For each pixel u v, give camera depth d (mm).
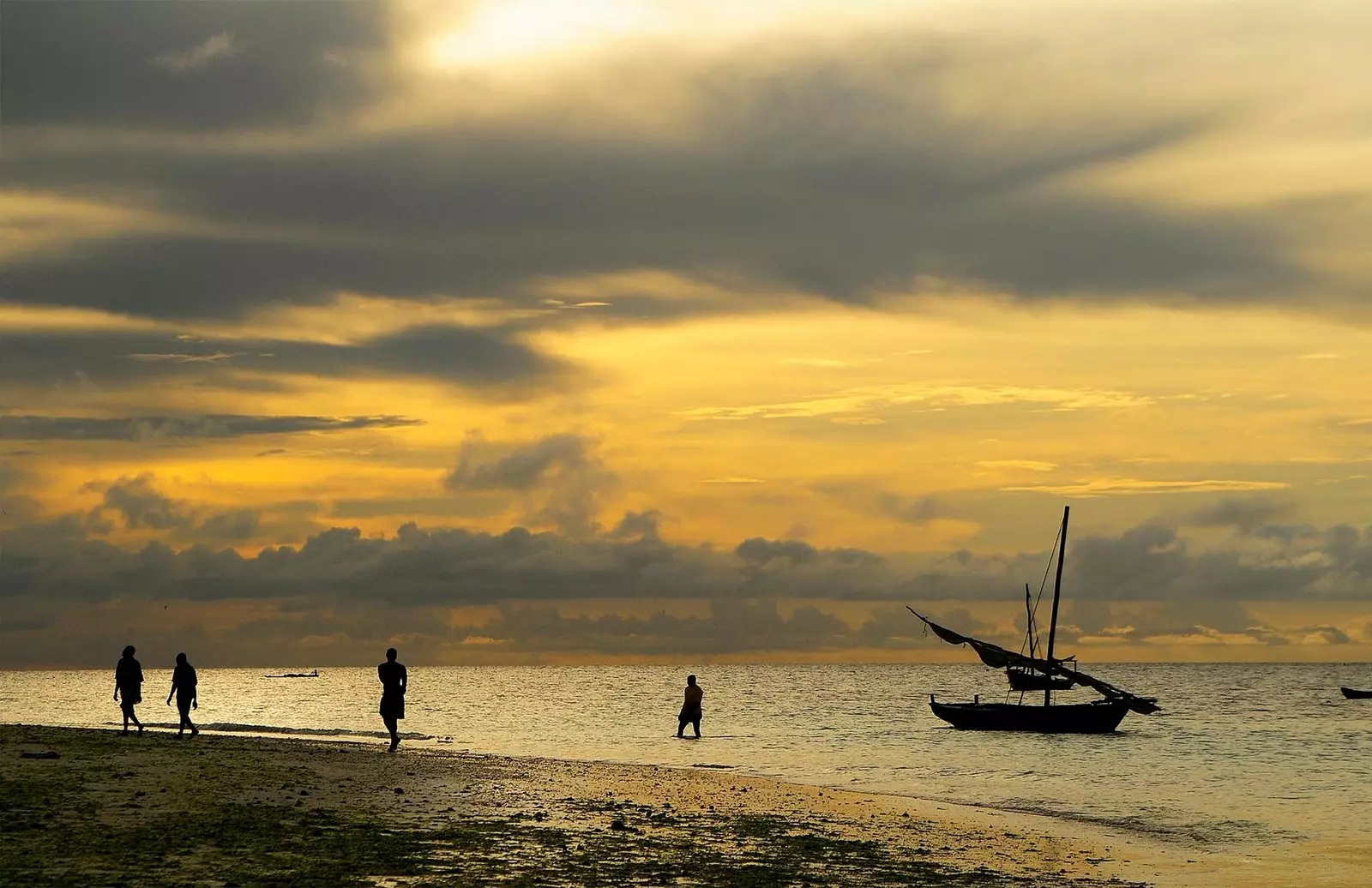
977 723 73438
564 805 26719
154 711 98938
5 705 115438
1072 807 33781
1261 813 32625
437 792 27734
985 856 22969
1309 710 115750
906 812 30312
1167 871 22422
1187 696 160750
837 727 79000
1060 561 78812
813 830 25250
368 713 96438
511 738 63656
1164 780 42969
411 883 16750
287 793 25250
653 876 18344
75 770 26484
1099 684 75438
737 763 48500
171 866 16953
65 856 17266
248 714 93875
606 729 75438
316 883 16391
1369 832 28734
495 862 18672
